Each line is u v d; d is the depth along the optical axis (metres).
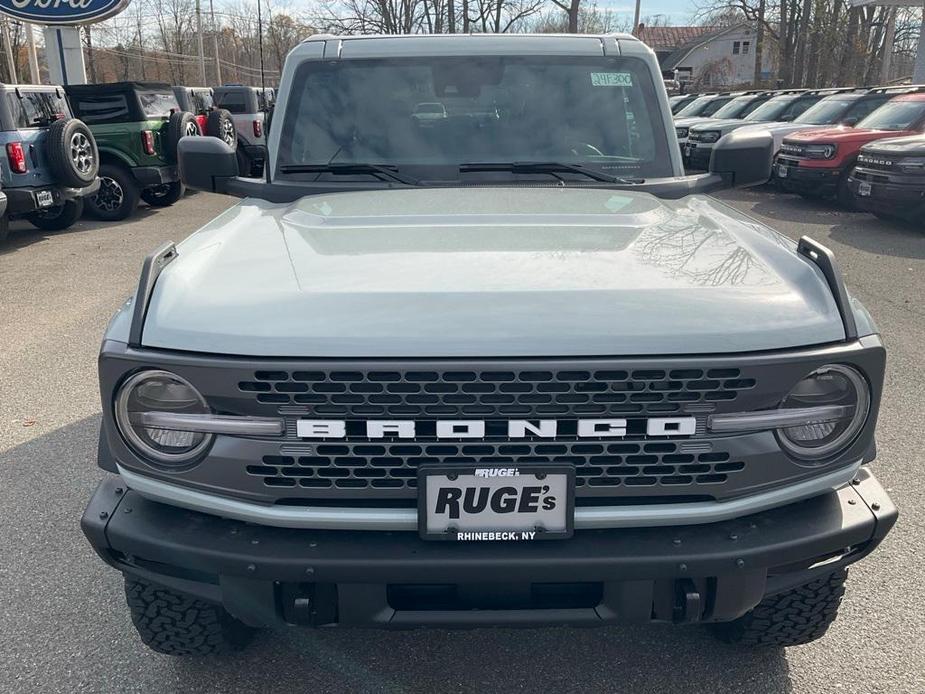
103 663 2.79
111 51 60.97
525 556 2.02
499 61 3.65
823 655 2.80
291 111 3.60
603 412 2.01
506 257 2.31
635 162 3.54
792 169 13.23
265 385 1.99
